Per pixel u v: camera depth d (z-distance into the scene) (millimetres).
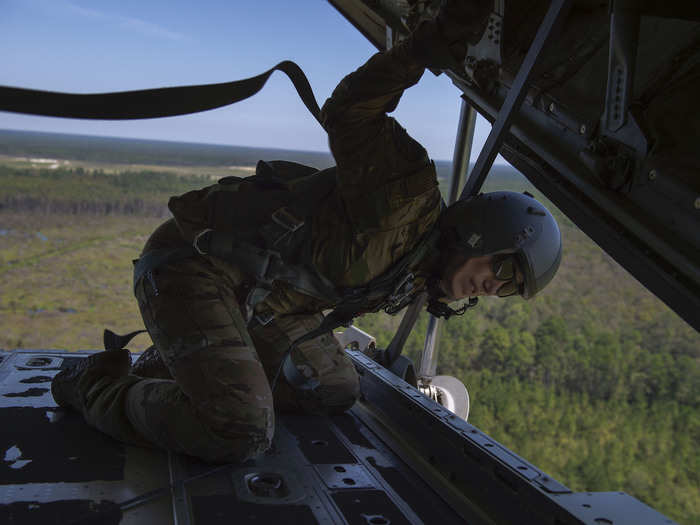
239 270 1502
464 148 2129
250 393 1387
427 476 1485
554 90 1321
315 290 1404
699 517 26188
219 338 1413
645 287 1133
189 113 918
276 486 1333
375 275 1379
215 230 1399
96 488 1242
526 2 1398
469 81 1602
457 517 1287
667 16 1041
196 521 1138
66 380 1671
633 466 27188
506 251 1373
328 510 1249
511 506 1229
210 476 1359
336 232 1336
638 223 1056
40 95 772
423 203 1299
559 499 1100
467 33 1040
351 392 1890
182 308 1425
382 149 1224
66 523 1081
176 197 1479
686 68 1065
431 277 1481
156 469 1375
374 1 1996
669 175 993
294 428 1770
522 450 26562
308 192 1387
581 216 1270
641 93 1113
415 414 1695
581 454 27047
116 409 1494
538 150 1333
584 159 1161
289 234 1356
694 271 958
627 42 1057
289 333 1828
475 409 26062
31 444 1455
